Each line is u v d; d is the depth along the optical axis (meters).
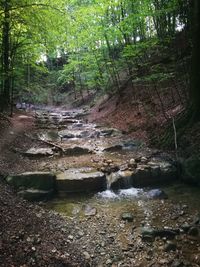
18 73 19.20
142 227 6.61
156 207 7.55
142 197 8.20
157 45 16.02
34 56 21.06
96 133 14.69
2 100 19.08
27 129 15.11
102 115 19.70
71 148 11.84
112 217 7.11
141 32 19.14
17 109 21.16
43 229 6.22
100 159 10.82
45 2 13.09
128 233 6.44
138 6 16.92
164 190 8.61
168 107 13.52
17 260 4.98
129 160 10.47
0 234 5.42
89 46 23.61
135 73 18.48
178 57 15.41
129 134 14.09
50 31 14.57
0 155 10.02
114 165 9.88
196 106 10.80
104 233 6.45
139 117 14.97
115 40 21.69
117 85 20.73
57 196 8.38
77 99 33.66
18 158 10.53
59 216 7.07
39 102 36.97
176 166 9.53
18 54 19.47
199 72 10.63
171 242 6.02
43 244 5.67
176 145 10.26
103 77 23.66
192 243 6.04
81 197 8.33
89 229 6.60
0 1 12.73
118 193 8.54
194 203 7.62
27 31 16.38
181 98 13.20
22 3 12.66
